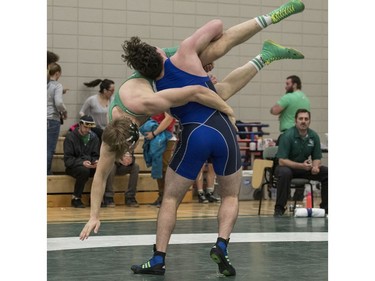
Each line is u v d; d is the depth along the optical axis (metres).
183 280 5.20
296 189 11.27
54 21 13.05
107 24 13.36
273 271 5.57
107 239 7.52
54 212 10.62
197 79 5.34
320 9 14.72
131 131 5.16
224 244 5.33
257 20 5.80
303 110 10.19
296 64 14.57
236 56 14.18
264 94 14.37
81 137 11.42
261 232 8.15
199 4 13.95
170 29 13.77
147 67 5.26
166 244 5.46
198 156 5.32
